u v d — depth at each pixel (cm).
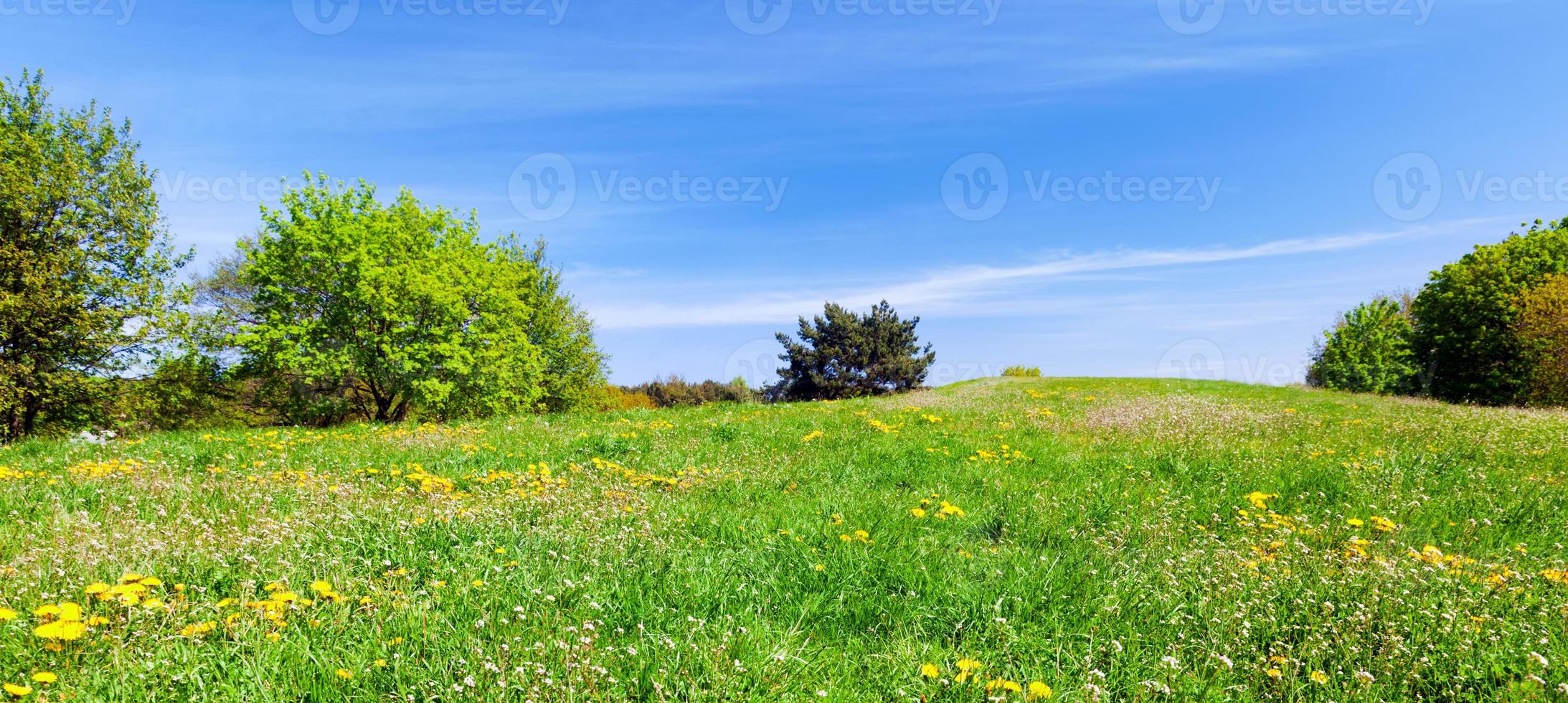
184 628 334
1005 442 1141
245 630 331
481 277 2836
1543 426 1375
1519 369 3228
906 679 339
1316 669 352
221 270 3266
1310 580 466
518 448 1082
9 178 1941
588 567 467
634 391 6419
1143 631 398
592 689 297
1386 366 4234
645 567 470
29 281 1961
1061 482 840
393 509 612
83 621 334
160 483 711
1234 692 336
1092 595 449
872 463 953
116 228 2247
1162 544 589
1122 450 1053
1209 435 1238
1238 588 450
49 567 411
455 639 341
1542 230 3541
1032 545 593
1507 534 626
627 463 982
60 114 2208
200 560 430
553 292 3903
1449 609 401
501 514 594
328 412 2533
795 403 2230
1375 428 1356
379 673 311
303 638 333
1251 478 838
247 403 3253
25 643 319
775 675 327
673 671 325
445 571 446
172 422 2669
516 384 2916
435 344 2539
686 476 880
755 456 1022
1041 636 393
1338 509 716
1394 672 349
